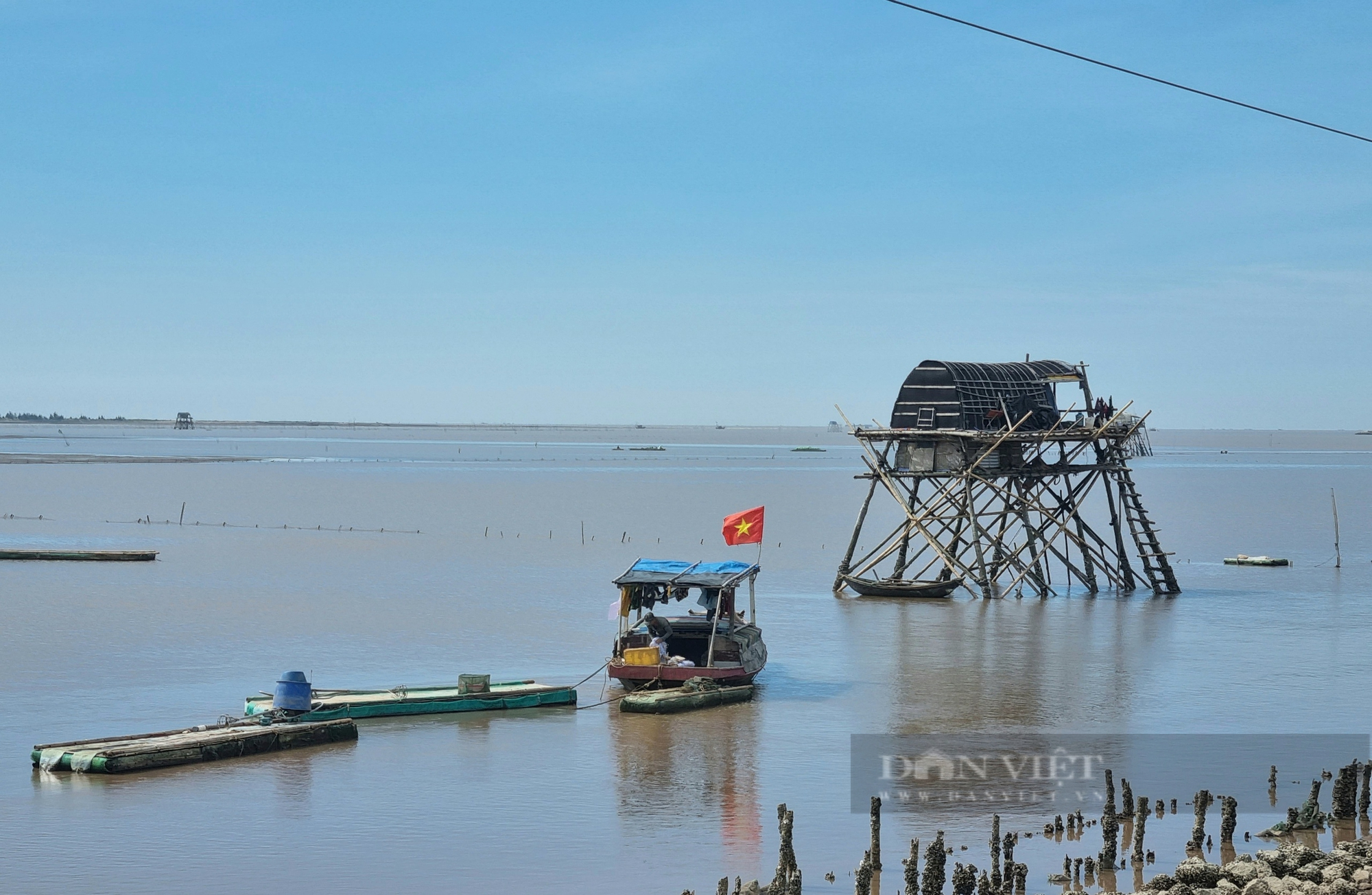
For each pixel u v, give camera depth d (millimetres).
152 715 45531
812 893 30016
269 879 30391
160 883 30031
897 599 78562
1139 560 104188
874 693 50406
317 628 65125
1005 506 80375
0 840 32562
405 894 29703
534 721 45531
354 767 39469
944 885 30516
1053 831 34344
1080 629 66125
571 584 84438
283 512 152750
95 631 63344
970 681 52781
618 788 37656
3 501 164250
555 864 31609
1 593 77375
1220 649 60219
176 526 129875
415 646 60281
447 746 42000
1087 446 80625
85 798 35938
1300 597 79438
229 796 36375
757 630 54188
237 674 52969
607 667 50438
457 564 97125
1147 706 48000
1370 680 52625
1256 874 29391
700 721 45562
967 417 77312
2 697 48000
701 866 31688
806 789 37750
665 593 53500
